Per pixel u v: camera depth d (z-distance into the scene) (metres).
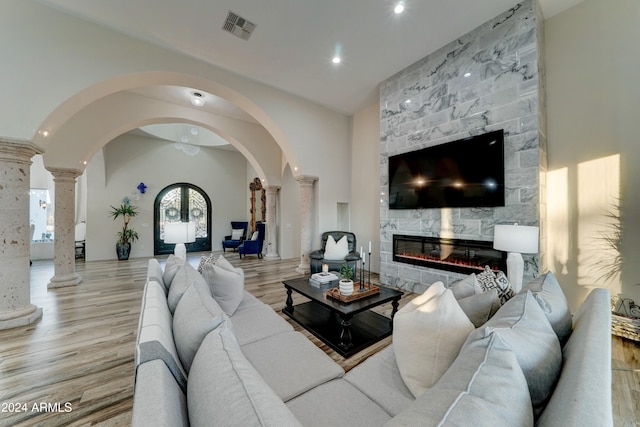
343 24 2.97
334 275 3.19
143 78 3.41
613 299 2.54
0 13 2.55
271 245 7.16
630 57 2.47
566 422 0.52
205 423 0.60
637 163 2.44
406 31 3.12
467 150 3.18
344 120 5.64
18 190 2.70
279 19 2.89
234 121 6.25
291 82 4.31
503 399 0.57
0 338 2.50
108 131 4.62
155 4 2.69
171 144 8.27
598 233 2.63
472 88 3.15
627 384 1.77
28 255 2.85
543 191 2.78
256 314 2.13
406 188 3.92
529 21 2.70
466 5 2.74
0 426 1.49
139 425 0.55
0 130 2.54
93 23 2.97
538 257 2.64
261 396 0.64
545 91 2.94
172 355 0.92
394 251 4.14
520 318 0.96
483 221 3.08
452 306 1.13
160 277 2.07
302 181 5.14
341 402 1.15
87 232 6.84
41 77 2.71
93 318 3.00
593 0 2.66
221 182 9.23
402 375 1.21
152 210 7.88
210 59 3.64
